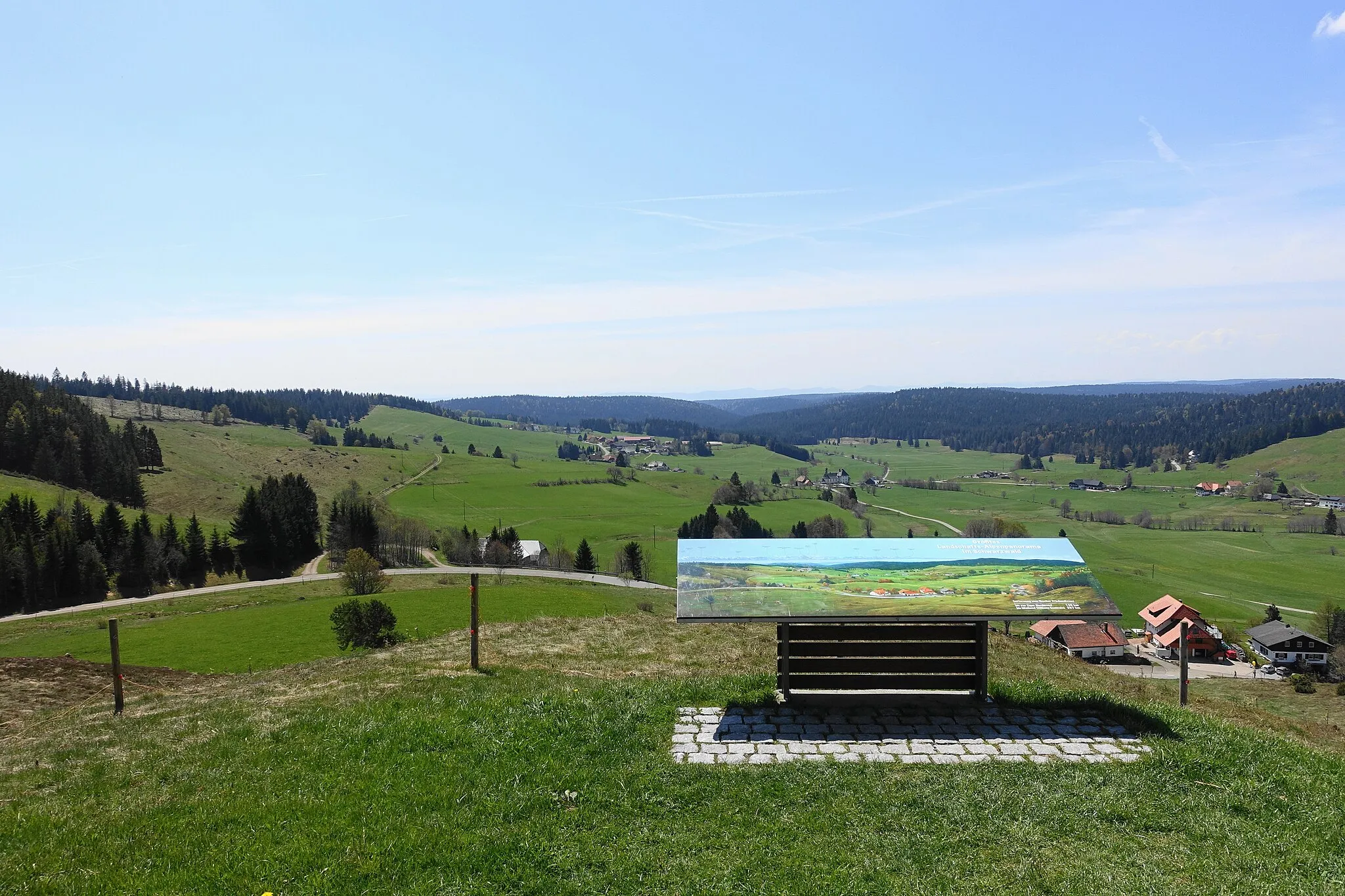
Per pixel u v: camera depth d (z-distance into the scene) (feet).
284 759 40.01
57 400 508.94
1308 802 33.24
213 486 500.74
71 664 86.58
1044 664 74.18
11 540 287.28
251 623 196.85
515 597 227.81
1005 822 31.50
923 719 44.45
